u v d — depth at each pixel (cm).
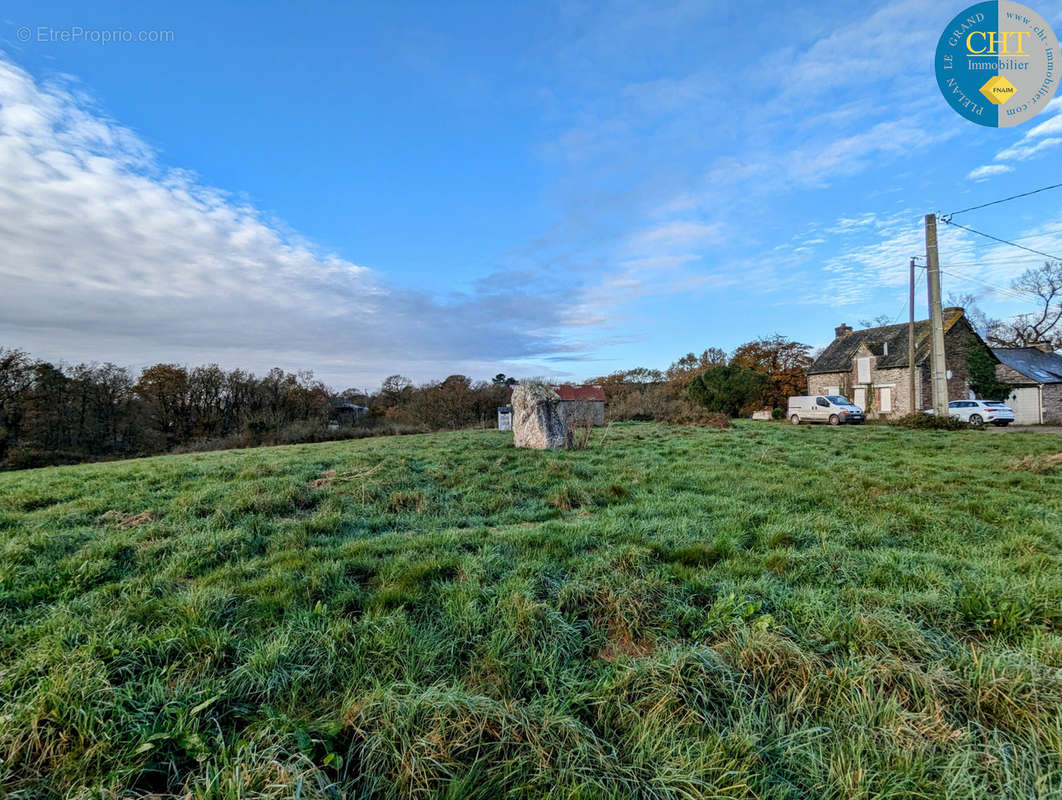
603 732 225
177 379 3119
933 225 1781
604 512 611
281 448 1689
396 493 695
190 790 181
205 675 256
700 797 185
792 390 3588
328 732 213
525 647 287
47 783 183
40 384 2472
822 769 201
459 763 198
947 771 195
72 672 231
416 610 337
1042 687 232
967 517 553
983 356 2648
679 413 2592
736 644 278
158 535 513
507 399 3491
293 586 370
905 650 277
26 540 480
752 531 512
